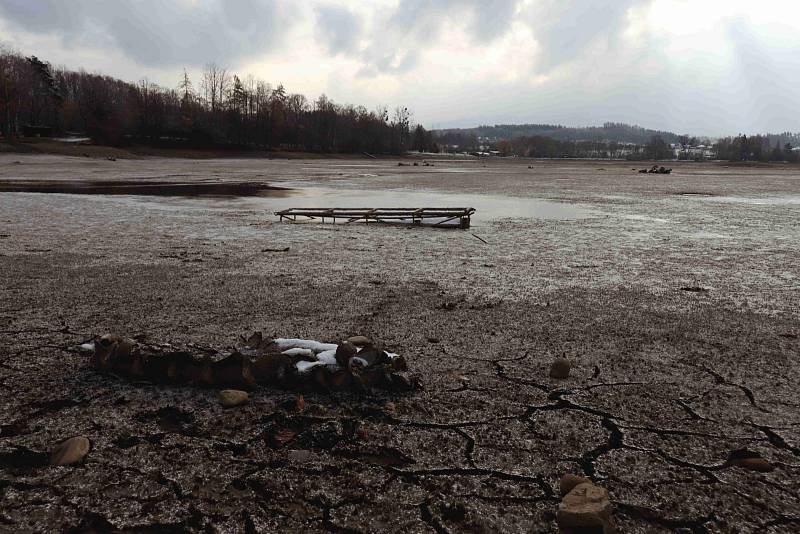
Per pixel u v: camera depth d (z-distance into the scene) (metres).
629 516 2.82
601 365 4.86
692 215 19.38
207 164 65.50
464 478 3.12
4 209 18.61
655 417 3.87
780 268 9.79
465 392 4.25
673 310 6.82
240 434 3.58
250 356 4.48
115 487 3.03
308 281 8.33
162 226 14.88
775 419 3.86
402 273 9.05
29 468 3.21
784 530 2.72
